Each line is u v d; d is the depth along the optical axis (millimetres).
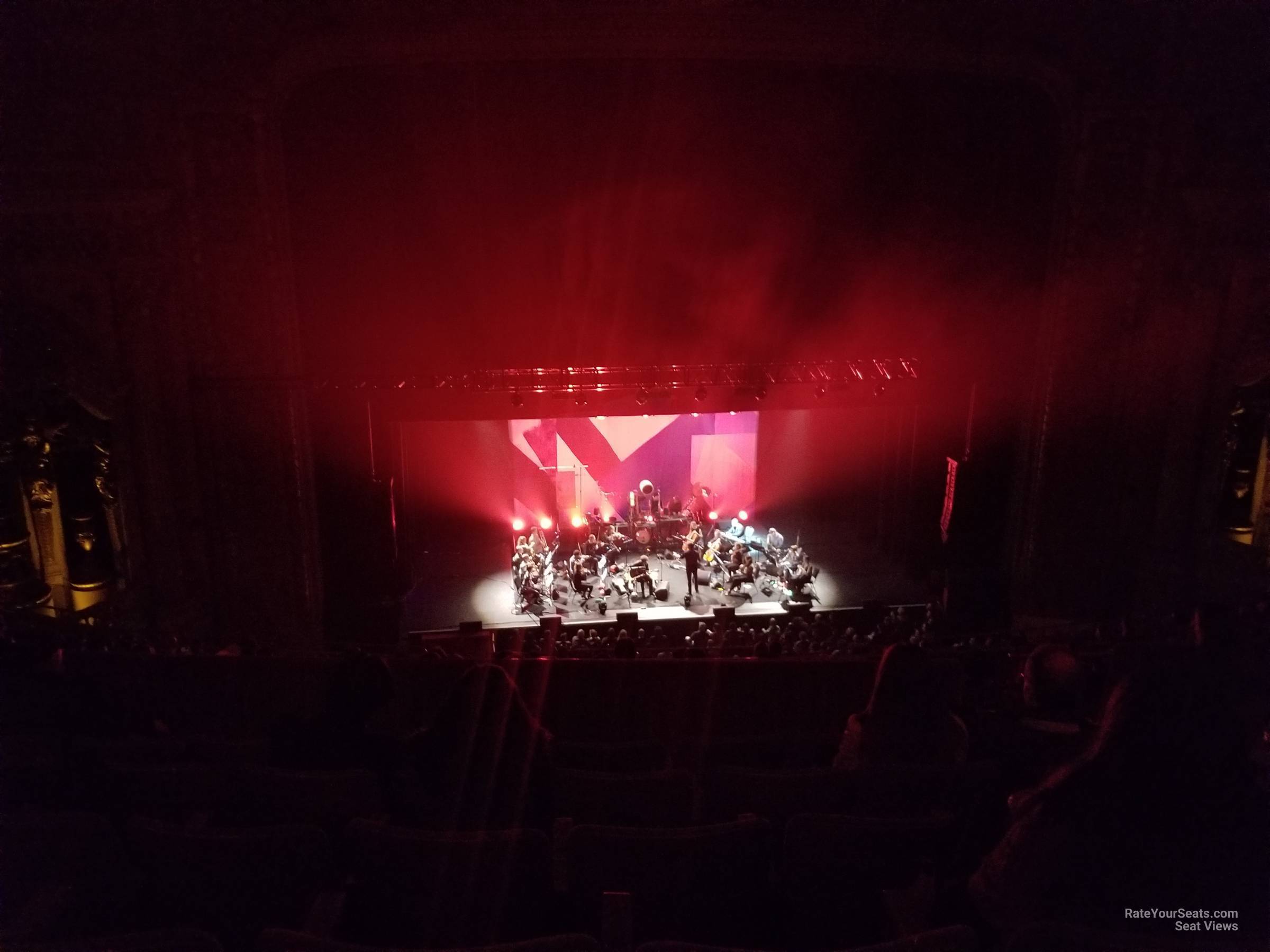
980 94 15602
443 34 14359
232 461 15922
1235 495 17484
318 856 3865
